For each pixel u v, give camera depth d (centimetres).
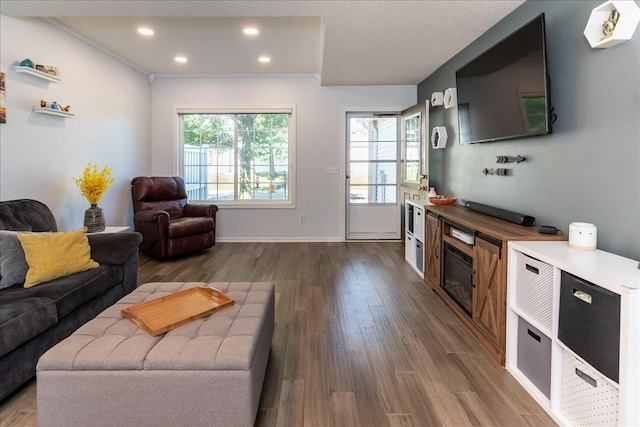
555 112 237
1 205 258
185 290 219
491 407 179
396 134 584
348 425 167
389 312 295
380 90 568
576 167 219
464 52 381
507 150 297
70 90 379
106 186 378
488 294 232
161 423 149
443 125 450
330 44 367
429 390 192
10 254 228
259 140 586
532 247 196
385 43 364
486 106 303
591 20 190
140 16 312
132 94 509
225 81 564
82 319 237
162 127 569
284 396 187
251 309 193
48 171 349
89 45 410
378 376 205
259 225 584
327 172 577
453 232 299
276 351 233
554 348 170
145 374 147
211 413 149
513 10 286
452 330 263
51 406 149
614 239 192
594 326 144
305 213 582
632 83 180
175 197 529
